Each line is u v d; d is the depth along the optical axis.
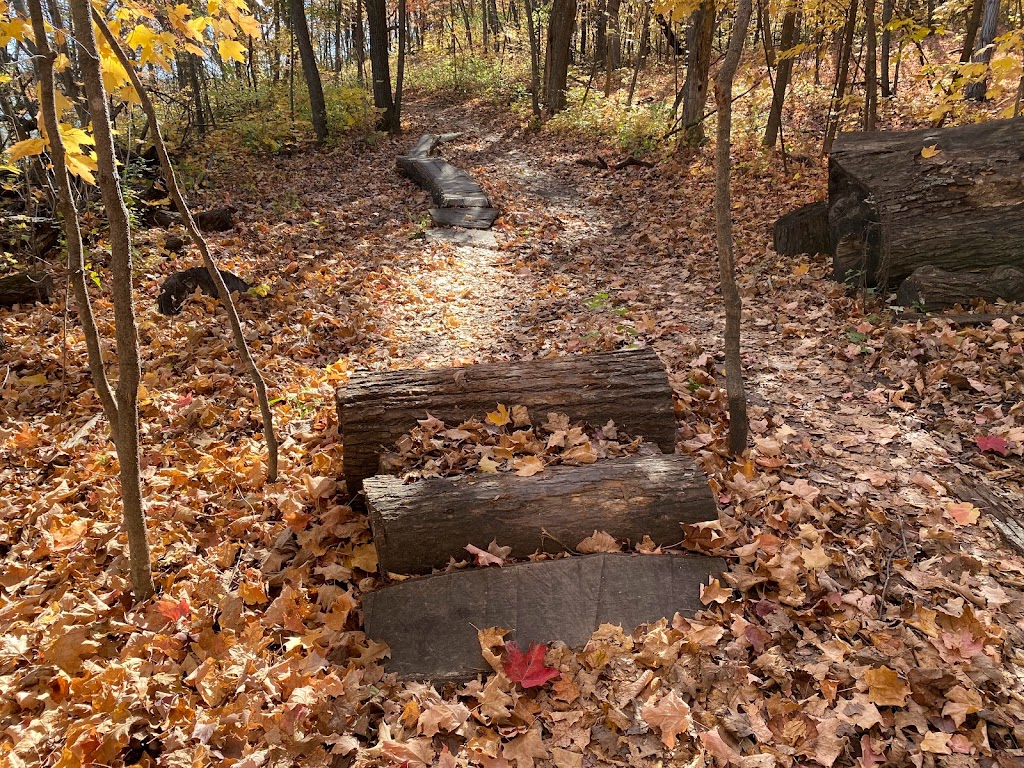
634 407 3.35
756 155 10.08
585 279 7.14
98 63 2.00
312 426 4.23
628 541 2.77
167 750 2.09
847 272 5.63
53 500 3.46
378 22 15.27
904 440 3.60
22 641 2.53
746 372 4.51
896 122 10.30
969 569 2.68
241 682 2.32
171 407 4.42
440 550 2.73
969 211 5.00
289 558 3.04
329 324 5.97
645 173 11.01
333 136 14.29
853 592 2.57
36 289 6.10
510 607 2.52
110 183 2.09
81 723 2.14
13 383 4.77
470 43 29.19
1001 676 2.19
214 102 15.39
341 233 8.72
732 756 1.99
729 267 3.20
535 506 2.78
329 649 2.47
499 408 3.30
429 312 6.45
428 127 17.56
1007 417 3.60
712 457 3.47
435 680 2.34
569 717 2.17
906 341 4.49
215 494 3.49
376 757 2.06
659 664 2.29
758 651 2.34
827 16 9.06
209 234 8.25
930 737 2.01
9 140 5.71
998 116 9.01
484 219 9.31
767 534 2.83
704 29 10.45
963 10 10.54
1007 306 4.62
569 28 16.28
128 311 2.26
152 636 2.54
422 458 3.13
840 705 2.13
